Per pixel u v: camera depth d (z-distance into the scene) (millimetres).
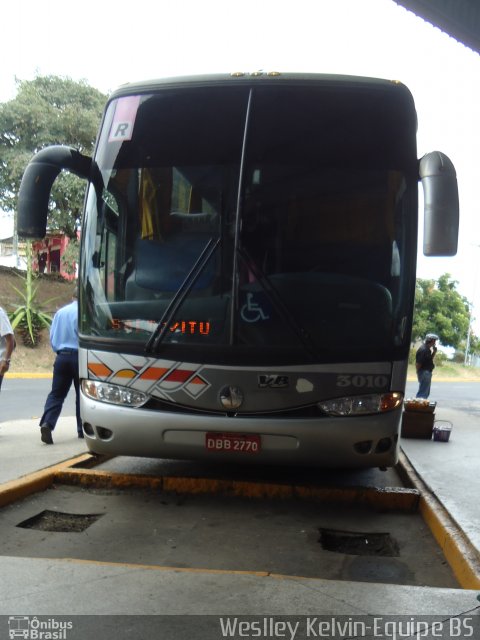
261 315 4809
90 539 4484
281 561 4199
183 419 4793
